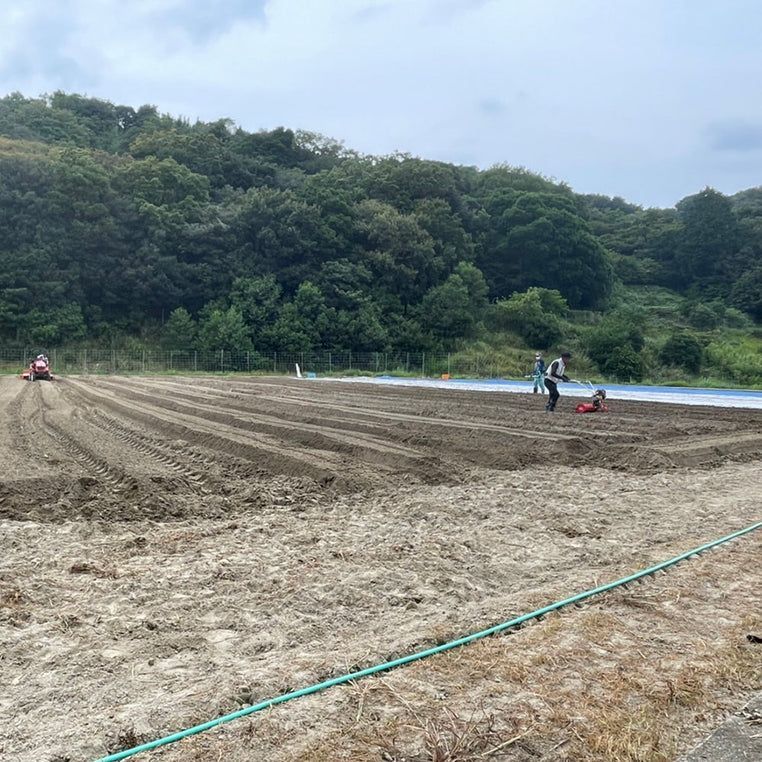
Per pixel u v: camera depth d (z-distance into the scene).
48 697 4.25
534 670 4.57
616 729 3.87
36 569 6.69
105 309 64.44
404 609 5.86
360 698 4.16
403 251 73.25
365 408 23.27
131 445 15.05
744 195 131.75
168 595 6.05
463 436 16.02
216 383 40.31
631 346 63.16
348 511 9.52
